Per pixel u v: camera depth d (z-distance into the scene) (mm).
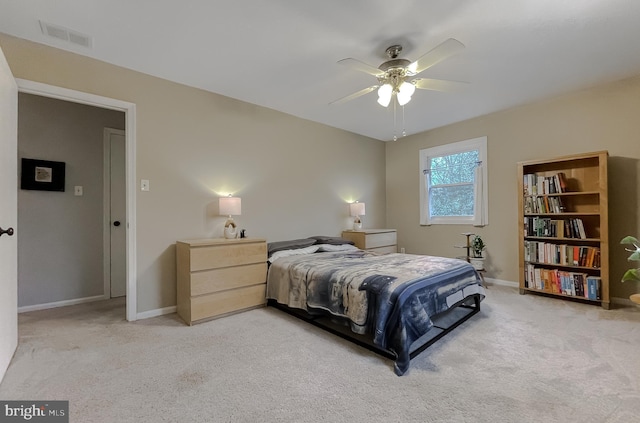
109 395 1613
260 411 1486
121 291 3752
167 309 3008
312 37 2299
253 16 2047
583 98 3361
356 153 5043
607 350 2088
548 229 3402
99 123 3643
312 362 1983
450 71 2863
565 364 1905
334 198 4703
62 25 2146
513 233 3945
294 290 2846
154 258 2934
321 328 2584
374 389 1668
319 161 4496
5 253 1846
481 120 4234
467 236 4133
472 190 4422
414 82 2443
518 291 3693
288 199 4090
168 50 2488
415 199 5086
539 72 2902
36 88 2352
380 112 4047
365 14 2025
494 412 1459
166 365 1938
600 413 1437
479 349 2139
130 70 2805
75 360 1998
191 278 2695
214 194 3363
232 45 2412
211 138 3344
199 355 2082
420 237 5016
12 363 1946
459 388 1666
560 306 3096
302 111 4000
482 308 3045
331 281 2475
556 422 1380
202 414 1464
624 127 3107
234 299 2977
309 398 1590
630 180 3080
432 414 1451
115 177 3748
